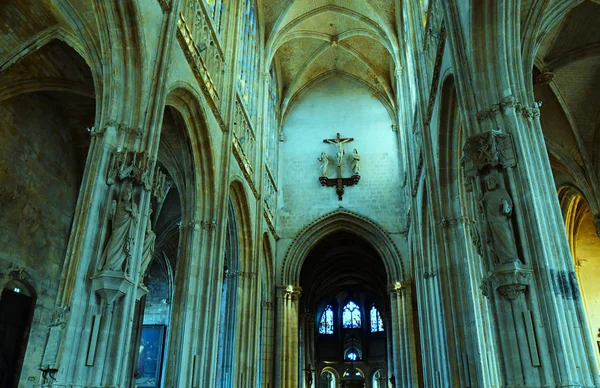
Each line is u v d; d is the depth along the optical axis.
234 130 21.39
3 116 16.28
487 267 10.35
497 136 10.92
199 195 17.50
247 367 21.84
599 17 16.64
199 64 16.72
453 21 13.15
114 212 10.56
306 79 35.75
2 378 15.62
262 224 25.16
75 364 9.36
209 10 19.17
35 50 14.59
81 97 18.14
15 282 16.62
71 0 12.82
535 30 12.61
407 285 29.70
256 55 27.70
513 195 10.47
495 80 11.77
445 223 17.23
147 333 28.53
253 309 22.92
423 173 21.59
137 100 12.03
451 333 16.25
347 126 34.44
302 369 38.34
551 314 9.41
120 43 12.11
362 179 32.69
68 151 19.44
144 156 11.38
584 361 9.16
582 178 21.16
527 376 9.25
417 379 27.92
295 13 29.98
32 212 17.34
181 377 14.93
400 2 27.81
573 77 19.47
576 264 25.03
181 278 16.28
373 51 33.28
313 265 40.28
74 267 9.96
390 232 31.05
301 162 33.66
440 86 16.23
